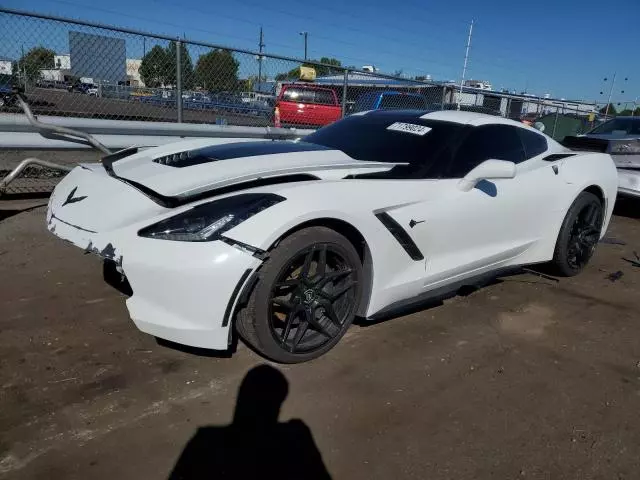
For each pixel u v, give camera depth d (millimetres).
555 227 3945
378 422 2242
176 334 2287
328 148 3346
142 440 2027
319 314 2658
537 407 2430
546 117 14125
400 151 3312
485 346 3002
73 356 2572
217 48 6477
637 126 8055
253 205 2346
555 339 3154
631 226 6656
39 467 1851
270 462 1959
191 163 2848
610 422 2346
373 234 2707
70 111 5859
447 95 10328
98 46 5832
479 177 3092
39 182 6000
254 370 2568
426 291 3146
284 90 9180
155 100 6402
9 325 2828
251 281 2324
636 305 3809
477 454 2082
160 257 2242
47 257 3893
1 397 2215
